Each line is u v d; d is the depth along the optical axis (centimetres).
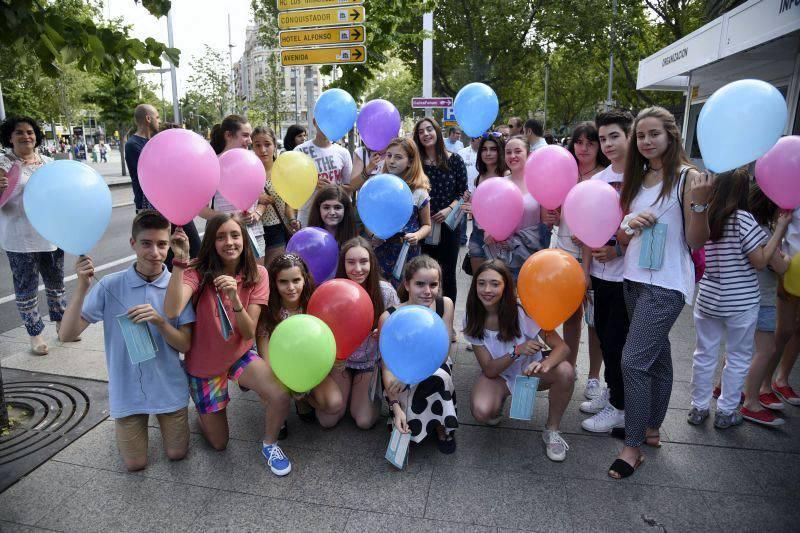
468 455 289
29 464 275
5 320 517
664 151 258
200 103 2859
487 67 2097
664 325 262
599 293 317
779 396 351
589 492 256
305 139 623
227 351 279
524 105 3462
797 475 269
